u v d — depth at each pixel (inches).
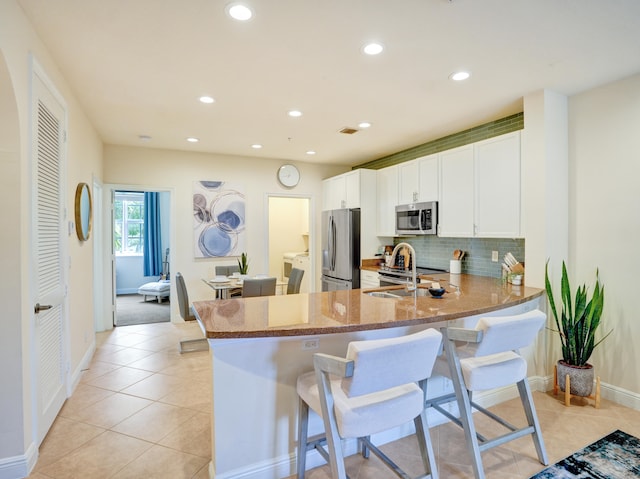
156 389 118.4
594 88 112.2
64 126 105.2
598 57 93.0
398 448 87.4
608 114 109.2
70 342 113.3
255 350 73.4
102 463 80.2
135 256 314.7
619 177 106.6
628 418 100.0
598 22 77.5
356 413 59.0
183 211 204.7
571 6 71.7
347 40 85.3
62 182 103.0
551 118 114.8
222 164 212.5
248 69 100.5
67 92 109.1
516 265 126.3
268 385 74.9
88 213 139.3
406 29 80.4
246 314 78.9
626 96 105.3
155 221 314.2
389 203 193.2
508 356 81.7
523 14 74.5
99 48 89.3
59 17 76.2
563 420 99.1
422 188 168.6
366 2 70.6
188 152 204.8
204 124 151.6
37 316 83.4
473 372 73.6
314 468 79.8
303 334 67.1
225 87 113.0
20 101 72.8
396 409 62.1
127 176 192.2
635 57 92.9
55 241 97.5
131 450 85.0
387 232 194.4
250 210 220.1
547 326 117.1
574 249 117.3
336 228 212.7
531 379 116.5
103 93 117.6
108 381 124.9
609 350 110.2
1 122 71.1
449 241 172.2
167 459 81.8
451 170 151.8
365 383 56.8
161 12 74.4
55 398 98.3
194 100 124.1
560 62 95.7
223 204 212.8
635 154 103.3
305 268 248.2
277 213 296.7
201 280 209.3
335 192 222.7
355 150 198.7
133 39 85.1
